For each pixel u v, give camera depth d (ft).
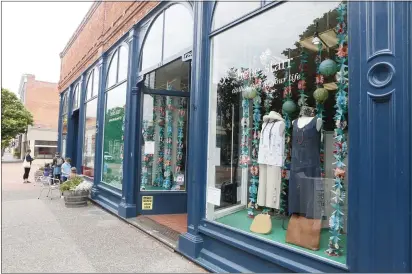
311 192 11.87
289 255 10.73
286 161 13.89
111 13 29.30
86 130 36.47
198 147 15.23
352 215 8.74
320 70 11.76
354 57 9.00
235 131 16.08
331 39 12.10
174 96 25.23
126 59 25.64
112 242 17.06
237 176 15.78
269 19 13.29
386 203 8.04
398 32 8.13
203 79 15.48
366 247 8.32
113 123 27.96
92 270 13.14
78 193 27.71
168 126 24.99
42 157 126.21
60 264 13.71
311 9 12.01
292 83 14.11
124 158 23.93
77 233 18.72
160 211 23.70
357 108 8.82
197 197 14.96
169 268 13.52
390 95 8.11
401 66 8.01
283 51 14.37
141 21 23.61
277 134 14.16
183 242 15.16
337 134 10.73
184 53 17.78
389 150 8.07
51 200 30.76
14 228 19.66
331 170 11.72
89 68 35.81
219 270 12.91
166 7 20.76
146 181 23.91
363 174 8.52
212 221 14.32
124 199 23.16
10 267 13.26
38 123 131.23
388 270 7.88
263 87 15.24
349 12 9.24
